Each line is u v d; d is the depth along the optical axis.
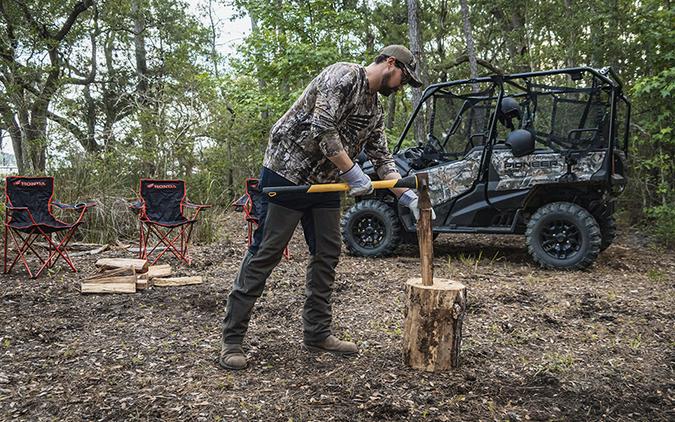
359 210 6.53
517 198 5.93
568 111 5.85
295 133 2.77
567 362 3.01
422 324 2.82
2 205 6.54
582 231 5.68
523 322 3.76
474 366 2.93
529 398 2.57
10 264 5.54
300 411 2.40
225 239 7.59
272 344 3.25
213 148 11.18
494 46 17.66
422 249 2.87
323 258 3.03
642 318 3.93
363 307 4.12
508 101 6.03
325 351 3.12
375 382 2.69
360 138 2.86
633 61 8.77
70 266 5.34
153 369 2.87
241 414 2.37
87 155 8.09
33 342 3.29
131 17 17.52
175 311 3.98
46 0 13.88
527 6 14.70
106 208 7.10
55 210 6.77
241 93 10.66
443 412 2.41
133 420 2.31
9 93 11.84
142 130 10.07
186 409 2.41
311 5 10.55
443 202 6.25
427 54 18.05
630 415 2.45
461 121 6.33
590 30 10.39
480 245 7.39
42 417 2.34
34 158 9.45
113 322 3.71
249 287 2.87
